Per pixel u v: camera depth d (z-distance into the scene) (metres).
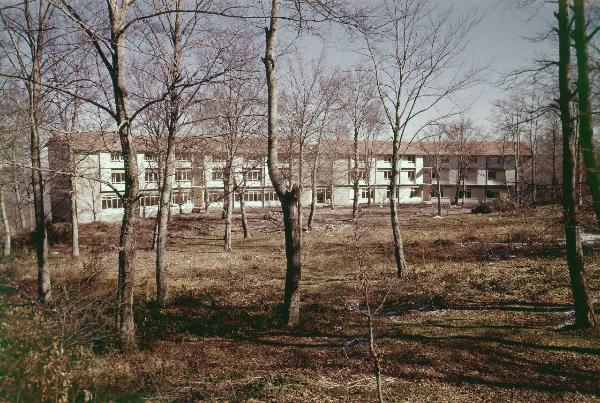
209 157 32.94
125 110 9.34
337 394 7.73
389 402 7.40
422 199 67.44
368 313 7.07
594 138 9.47
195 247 29.55
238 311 13.52
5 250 25.59
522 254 20.91
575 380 8.01
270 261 23.22
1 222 26.27
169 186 14.46
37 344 6.78
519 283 15.16
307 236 31.70
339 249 25.16
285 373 8.70
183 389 7.91
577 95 10.07
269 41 11.74
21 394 5.95
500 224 32.97
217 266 22.16
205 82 9.42
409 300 14.15
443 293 14.55
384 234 30.56
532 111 10.48
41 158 13.56
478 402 7.36
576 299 10.39
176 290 16.72
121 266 9.66
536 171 54.25
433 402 7.38
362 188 64.50
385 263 20.58
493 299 13.63
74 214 24.45
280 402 7.45
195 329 11.70
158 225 14.43
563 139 10.04
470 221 36.88
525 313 12.04
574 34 9.52
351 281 17.30
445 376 8.41
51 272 18.36
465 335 10.62
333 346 10.26
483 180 66.25
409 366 8.92
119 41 9.20
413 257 21.84
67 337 7.86
